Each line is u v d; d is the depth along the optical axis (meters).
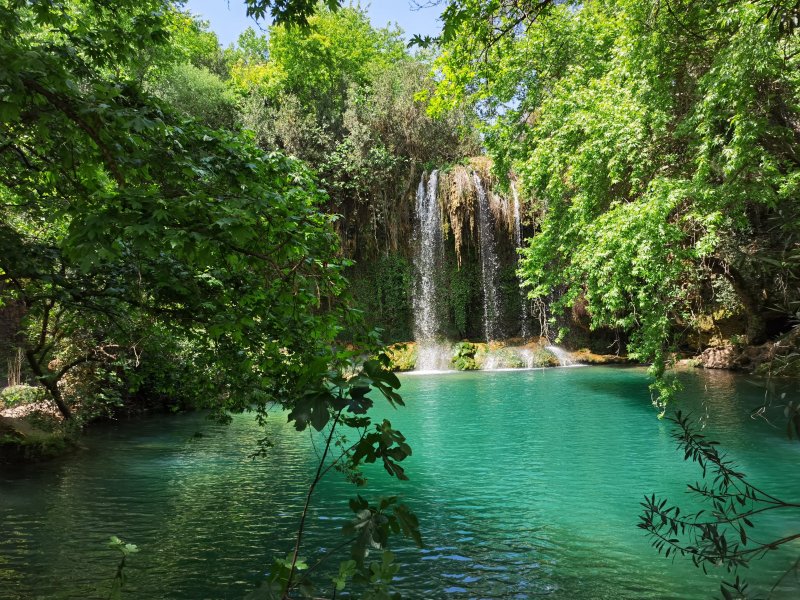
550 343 32.50
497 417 15.99
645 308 12.97
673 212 13.74
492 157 22.42
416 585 5.77
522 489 9.20
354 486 9.47
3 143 4.62
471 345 31.64
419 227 34.34
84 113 3.46
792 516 7.46
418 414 16.61
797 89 9.24
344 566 1.77
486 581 5.85
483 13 4.97
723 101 9.62
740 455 10.84
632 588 5.65
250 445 12.95
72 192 4.88
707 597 5.40
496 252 33.94
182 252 3.14
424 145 34.44
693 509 7.98
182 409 17.59
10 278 6.14
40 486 9.54
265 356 5.82
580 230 15.30
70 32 4.72
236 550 6.68
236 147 5.08
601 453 11.62
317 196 5.82
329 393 1.85
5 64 3.16
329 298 4.46
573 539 7.00
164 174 4.34
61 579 5.87
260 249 3.69
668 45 10.38
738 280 15.21
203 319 6.16
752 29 8.61
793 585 5.41
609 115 13.65
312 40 34.78
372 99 34.59
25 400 15.29
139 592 5.57
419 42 4.90
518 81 21.05
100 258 2.88
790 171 9.39
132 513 8.09
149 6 5.23
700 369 24.45
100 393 15.30
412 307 34.25
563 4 18.81
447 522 7.66
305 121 32.66
